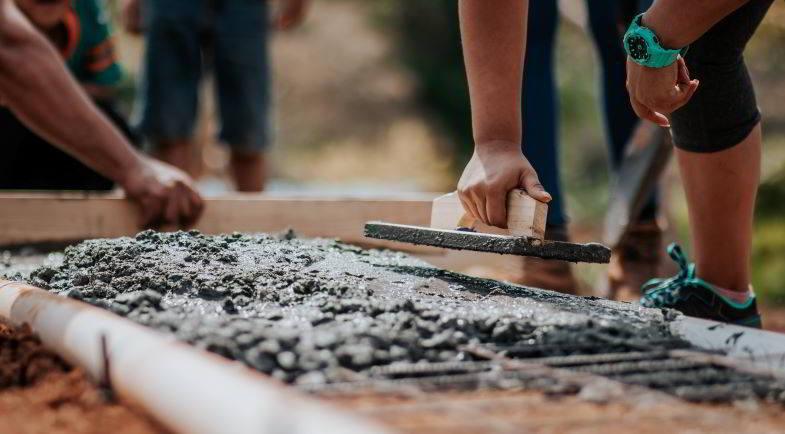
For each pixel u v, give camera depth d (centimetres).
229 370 93
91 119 259
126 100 1141
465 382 110
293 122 1469
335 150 1391
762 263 491
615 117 300
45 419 101
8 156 343
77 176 353
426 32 1420
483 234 165
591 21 294
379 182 1235
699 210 191
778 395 109
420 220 263
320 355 113
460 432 92
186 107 435
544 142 274
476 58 172
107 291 150
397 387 105
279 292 150
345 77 1496
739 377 116
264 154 462
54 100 255
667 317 144
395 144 1352
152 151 440
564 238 277
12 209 257
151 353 101
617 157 305
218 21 436
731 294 194
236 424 83
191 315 136
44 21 315
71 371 119
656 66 157
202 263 167
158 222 259
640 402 104
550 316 137
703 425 97
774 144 554
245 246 184
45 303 136
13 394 111
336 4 1598
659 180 283
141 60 440
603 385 107
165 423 93
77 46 356
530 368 114
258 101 448
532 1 269
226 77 443
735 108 181
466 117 1355
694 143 185
